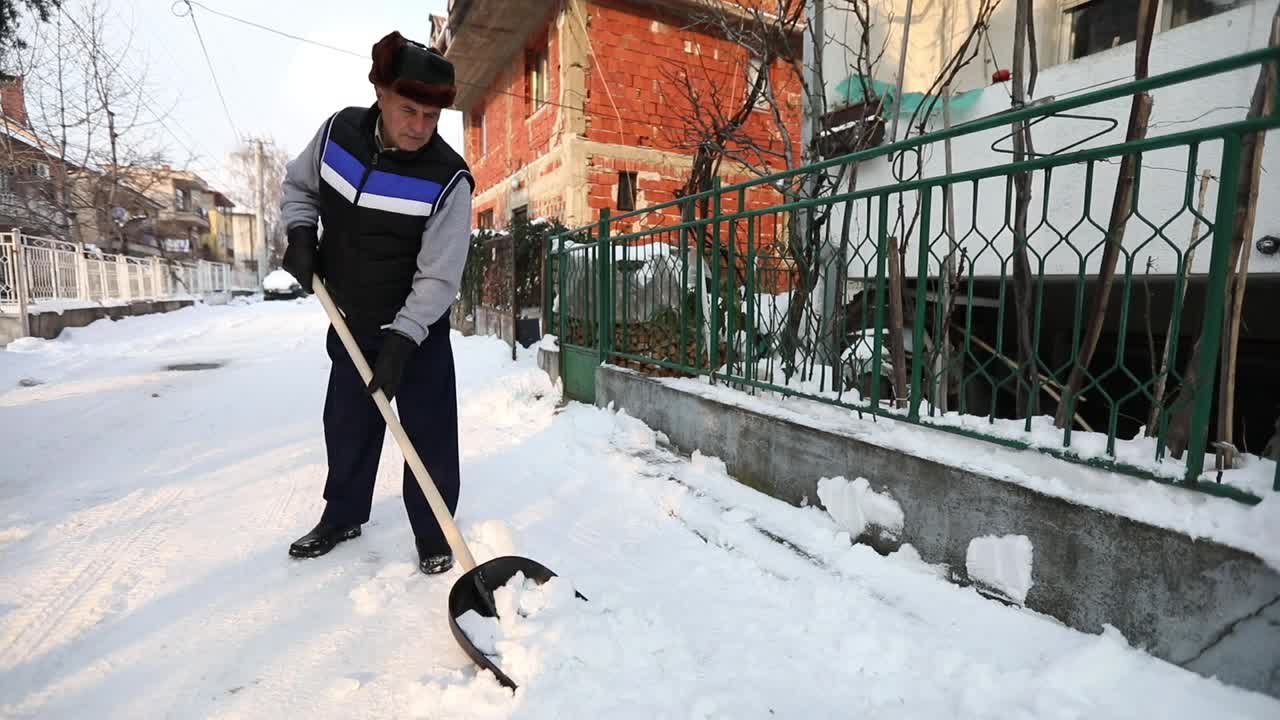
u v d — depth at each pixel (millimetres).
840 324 2689
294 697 1531
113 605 1928
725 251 4184
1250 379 3111
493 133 12594
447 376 2295
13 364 6938
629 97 8945
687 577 2152
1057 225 3115
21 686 1542
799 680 1595
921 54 4121
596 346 4770
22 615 1856
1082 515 1672
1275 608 1334
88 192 16578
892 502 2199
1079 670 1523
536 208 10039
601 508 2799
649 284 4566
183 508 2764
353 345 2105
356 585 2082
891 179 3834
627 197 9117
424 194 2070
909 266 3762
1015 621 1765
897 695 1533
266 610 1923
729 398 3154
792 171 2752
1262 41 2438
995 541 1878
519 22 9820
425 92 1876
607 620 1772
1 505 2766
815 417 2699
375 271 2150
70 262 11117
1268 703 1345
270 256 45625
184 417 4602
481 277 9672
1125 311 1745
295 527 2561
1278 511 1392
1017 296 2295
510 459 3545
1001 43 3713
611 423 4023
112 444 3846
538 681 1538
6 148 14070
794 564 2199
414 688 1533
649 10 8953
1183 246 2701
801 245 3131
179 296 18375
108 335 10180
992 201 3379
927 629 1788
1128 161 1799
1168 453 1714
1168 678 1472
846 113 4000
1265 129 1375
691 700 1500
